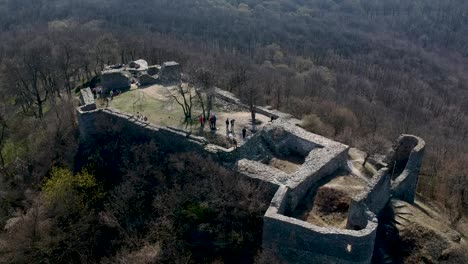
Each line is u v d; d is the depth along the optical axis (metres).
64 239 36.81
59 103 53.16
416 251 34.38
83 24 94.06
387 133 60.00
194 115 46.16
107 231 37.78
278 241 31.73
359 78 90.31
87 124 44.78
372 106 73.06
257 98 50.62
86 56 66.00
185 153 39.16
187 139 39.69
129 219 37.16
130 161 41.28
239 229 34.19
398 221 36.25
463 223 42.72
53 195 38.81
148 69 56.81
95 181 41.00
